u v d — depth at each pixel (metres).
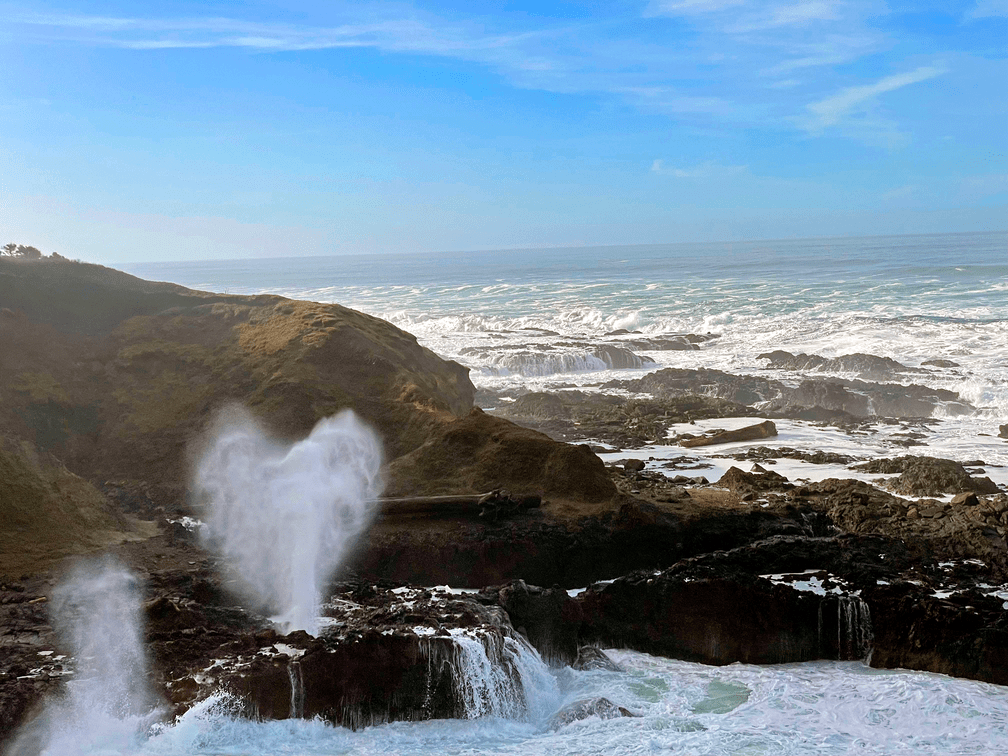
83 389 23.31
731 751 10.55
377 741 11.09
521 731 11.61
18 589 13.65
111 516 17.30
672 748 10.66
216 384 23.22
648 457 25.22
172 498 19.45
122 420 22.39
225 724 10.70
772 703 12.02
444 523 16.89
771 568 14.95
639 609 14.29
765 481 20.42
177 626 12.51
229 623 13.10
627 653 14.06
